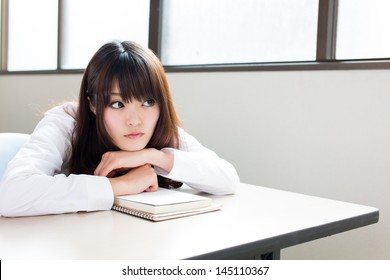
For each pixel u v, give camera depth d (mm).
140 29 2729
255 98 2057
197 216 943
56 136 1129
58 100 3094
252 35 2184
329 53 1891
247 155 2096
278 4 2088
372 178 1714
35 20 3490
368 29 1820
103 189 982
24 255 673
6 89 3557
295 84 1921
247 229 839
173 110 1211
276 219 927
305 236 858
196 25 2414
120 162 1071
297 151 1921
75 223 866
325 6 1882
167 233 802
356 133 1751
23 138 1391
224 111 2178
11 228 823
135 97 1042
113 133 1083
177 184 1281
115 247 717
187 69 2322
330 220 931
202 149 1339
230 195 1204
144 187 1063
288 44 2055
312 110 1872
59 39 3199
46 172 1032
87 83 1124
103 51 1087
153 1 2533
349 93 1766
